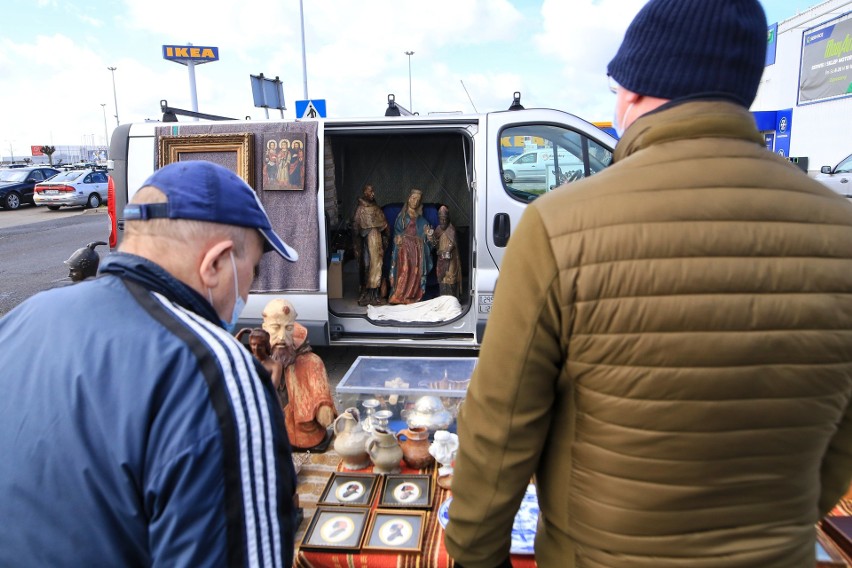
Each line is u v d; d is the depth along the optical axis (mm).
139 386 840
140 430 828
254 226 1046
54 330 911
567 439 951
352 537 1578
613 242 834
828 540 1521
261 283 4246
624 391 842
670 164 867
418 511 1665
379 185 6035
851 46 13516
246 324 4285
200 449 825
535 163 4191
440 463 1934
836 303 843
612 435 866
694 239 823
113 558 850
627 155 962
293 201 4184
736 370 817
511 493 977
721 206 837
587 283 838
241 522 854
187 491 822
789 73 15867
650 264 824
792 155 15727
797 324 825
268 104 6660
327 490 1820
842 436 1017
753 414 830
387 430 1966
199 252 984
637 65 924
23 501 840
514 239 929
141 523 853
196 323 916
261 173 4168
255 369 923
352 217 5504
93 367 859
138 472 832
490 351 933
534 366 905
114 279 960
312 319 4281
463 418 995
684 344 815
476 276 4180
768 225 837
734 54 876
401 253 5113
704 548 874
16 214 18516
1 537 840
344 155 5945
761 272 820
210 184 994
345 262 5871
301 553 1553
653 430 841
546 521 1025
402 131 4195
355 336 4531
